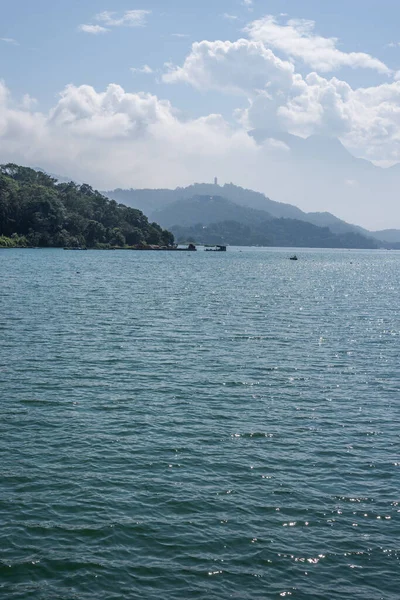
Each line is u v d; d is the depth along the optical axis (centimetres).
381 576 1565
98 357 3831
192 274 12712
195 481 2047
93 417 2656
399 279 13012
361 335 5000
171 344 4347
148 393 3053
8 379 3238
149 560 1602
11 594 1458
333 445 2412
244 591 1492
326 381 3412
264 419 2703
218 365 3722
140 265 15738
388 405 2970
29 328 4809
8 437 2392
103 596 1459
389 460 2273
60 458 2200
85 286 8806
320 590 1504
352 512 1873
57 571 1545
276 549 1666
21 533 1700
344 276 13788
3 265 13362
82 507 1848
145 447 2325
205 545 1673
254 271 14788
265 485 2034
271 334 4919
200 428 2556
